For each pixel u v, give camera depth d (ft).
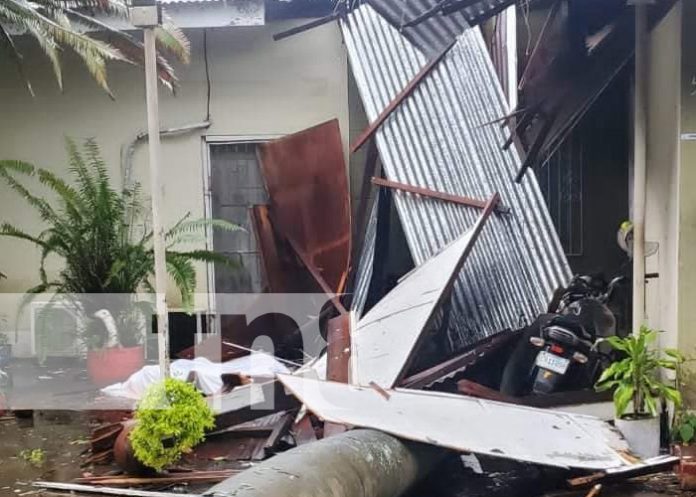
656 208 15.53
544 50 16.74
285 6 21.13
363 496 9.32
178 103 21.74
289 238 19.88
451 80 18.89
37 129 22.12
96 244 18.79
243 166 21.83
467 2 13.35
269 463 9.09
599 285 16.17
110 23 21.08
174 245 20.43
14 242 22.26
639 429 12.43
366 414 11.58
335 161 20.35
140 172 21.98
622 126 19.03
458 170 18.20
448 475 12.49
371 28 19.42
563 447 11.53
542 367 14.51
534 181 17.87
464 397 13.32
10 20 19.21
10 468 13.51
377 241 19.08
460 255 15.19
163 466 12.48
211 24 20.65
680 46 13.52
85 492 12.19
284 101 21.50
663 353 14.28
